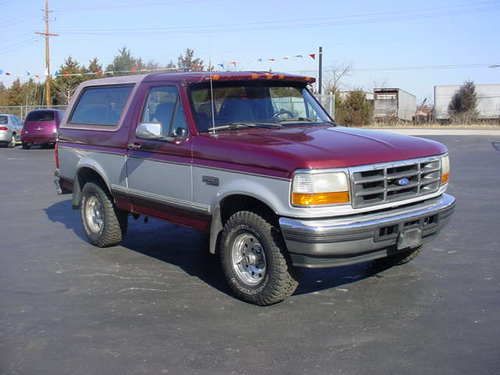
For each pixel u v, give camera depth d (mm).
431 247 6949
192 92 5766
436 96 51812
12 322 4852
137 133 5758
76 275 6188
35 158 20312
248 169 4945
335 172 4578
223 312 4992
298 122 6125
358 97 42469
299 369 3869
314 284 5695
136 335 4527
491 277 5758
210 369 3908
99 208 7305
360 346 4211
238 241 5238
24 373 3918
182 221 5879
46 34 43062
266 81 6227
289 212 4629
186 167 5598
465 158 17750
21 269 6438
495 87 50906
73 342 4418
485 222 8281
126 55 34344
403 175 4957
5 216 9570
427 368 3834
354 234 4594
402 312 4871
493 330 4438
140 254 7016
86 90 7590
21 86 53219
